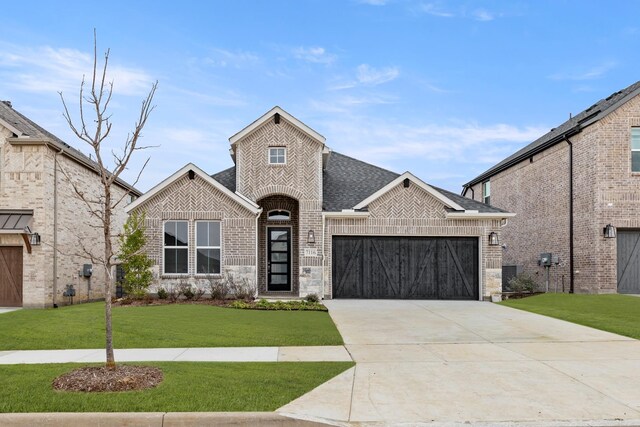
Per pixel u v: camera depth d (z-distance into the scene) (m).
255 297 16.86
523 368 7.81
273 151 18.11
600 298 16.08
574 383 6.96
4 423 5.39
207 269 17.12
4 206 16.36
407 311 14.47
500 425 5.49
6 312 14.40
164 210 17.08
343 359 8.41
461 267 17.75
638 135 18.02
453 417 5.68
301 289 17.45
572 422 5.55
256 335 10.38
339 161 21.94
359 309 14.89
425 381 7.07
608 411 5.87
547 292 19.50
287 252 19.34
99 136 7.20
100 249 20.86
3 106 19.12
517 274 20.72
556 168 20.81
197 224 17.27
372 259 17.83
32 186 16.44
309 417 5.59
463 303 16.59
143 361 8.09
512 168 25.56
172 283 16.83
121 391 6.27
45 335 10.33
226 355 8.69
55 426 5.41
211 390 6.34
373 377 7.26
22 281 16.45
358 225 17.72
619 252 18.00
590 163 18.25
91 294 19.94
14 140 16.28
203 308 14.19
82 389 6.32
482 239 17.61
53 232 16.86
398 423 5.51
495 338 10.35
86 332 10.56
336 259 17.84
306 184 17.83
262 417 5.51
